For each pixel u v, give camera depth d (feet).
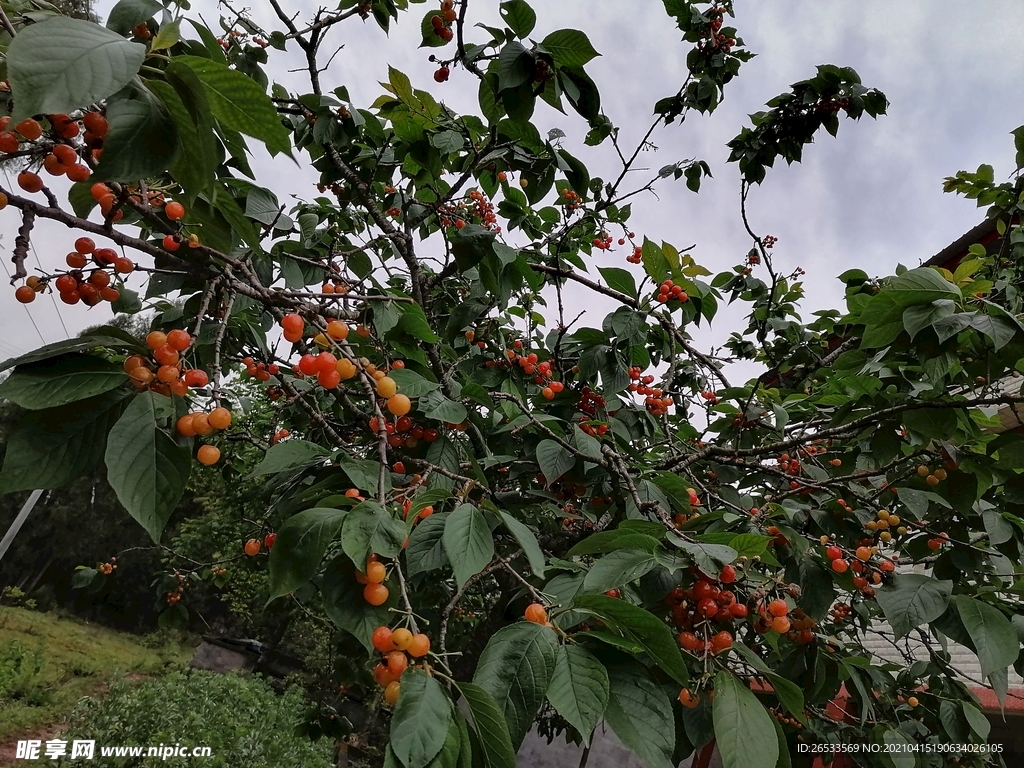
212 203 3.66
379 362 7.22
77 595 68.18
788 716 9.29
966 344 6.03
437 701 2.98
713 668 3.86
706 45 11.00
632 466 8.47
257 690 30.53
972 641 5.72
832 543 7.01
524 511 9.37
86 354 3.20
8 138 3.24
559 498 9.55
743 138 11.77
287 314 4.25
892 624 5.83
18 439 2.91
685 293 8.47
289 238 8.93
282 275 7.91
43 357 3.00
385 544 3.27
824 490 7.98
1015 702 13.96
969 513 7.65
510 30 6.36
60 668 38.01
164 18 4.12
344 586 3.61
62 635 50.14
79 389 3.03
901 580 6.12
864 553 6.32
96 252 4.02
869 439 8.10
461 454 7.44
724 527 5.99
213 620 57.98
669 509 7.51
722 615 4.62
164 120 3.01
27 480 2.87
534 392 9.43
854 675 8.04
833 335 13.12
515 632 3.46
